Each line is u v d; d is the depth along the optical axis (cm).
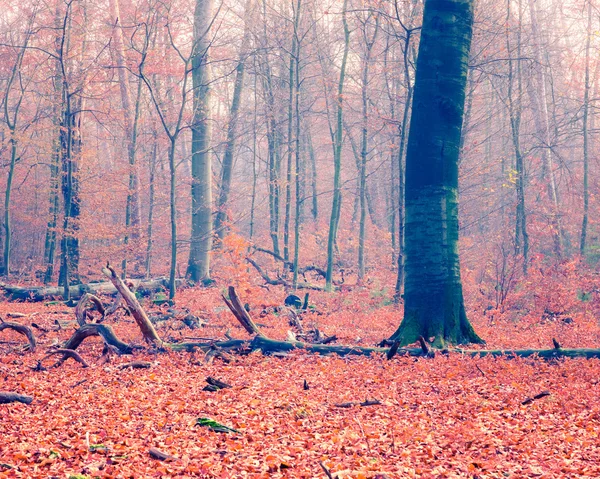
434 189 1312
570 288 1952
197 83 2734
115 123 3189
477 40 2452
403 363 1127
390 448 646
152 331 1250
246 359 1192
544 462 589
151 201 3145
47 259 3503
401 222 2341
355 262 3997
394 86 3416
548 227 2564
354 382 985
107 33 2825
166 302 2130
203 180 2742
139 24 2219
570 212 2889
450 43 1320
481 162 2944
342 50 3550
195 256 2728
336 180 2750
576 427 717
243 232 4931
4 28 3281
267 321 1784
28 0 2961
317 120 4688
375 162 5138
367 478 550
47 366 1135
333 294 2539
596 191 2975
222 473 556
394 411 809
